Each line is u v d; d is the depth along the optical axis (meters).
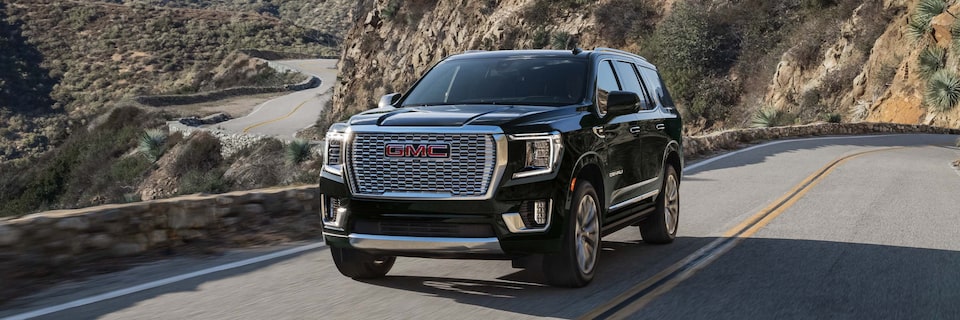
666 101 9.02
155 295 6.36
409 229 5.96
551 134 6.02
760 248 8.49
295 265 7.57
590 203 6.55
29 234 7.15
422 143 5.93
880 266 7.56
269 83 113.56
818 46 50.94
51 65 163.12
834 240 9.01
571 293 6.36
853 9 50.94
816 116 47.94
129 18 184.00
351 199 6.09
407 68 74.25
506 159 5.82
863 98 46.56
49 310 5.89
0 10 178.75
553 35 62.69
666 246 8.66
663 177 8.50
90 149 62.34
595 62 7.34
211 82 124.38
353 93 78.00
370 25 79.88
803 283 6.82
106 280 6.96
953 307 6.05
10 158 127.00
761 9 56.66
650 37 59.69
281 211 9.80
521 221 5.87
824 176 16.38
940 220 10.60
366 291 6.45
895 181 15.59
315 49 176.00
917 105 43.78
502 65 7.45
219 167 47.78
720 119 54.59
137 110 67.44
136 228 8.16
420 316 5.65
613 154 6.99
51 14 182.12
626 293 6.37
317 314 5.71
